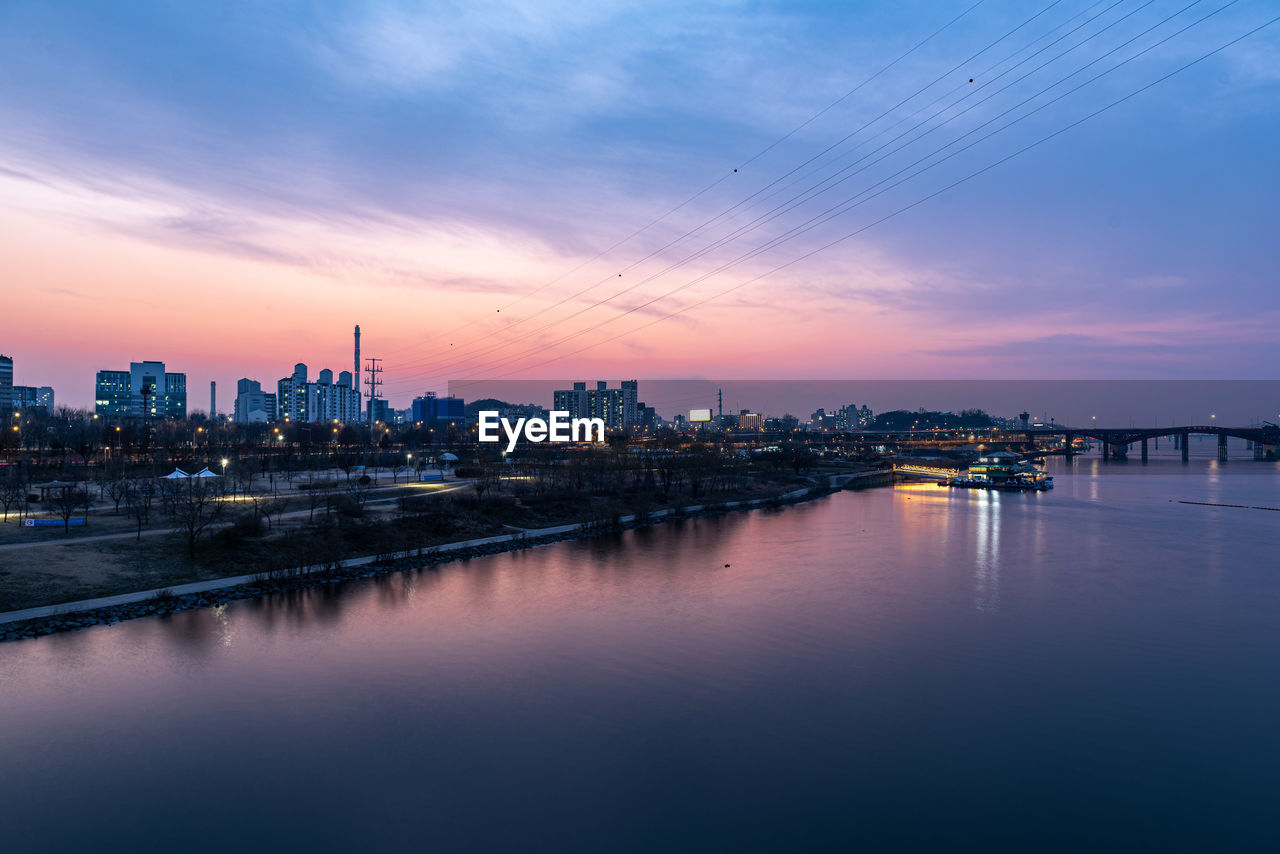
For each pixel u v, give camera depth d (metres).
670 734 51.25
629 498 175.12
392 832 39.59
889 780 45.47
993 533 147.12
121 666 60.62
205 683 58.00
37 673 58.47
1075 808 42.59
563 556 114.19
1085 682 61.34
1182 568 110.31
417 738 50.06
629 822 40.88
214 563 88.38
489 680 60.22
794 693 58.50
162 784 43.59
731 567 107.31
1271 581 100.88
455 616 78.25
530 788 44.12
